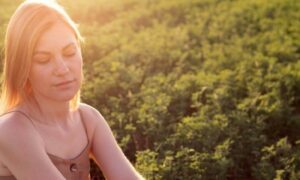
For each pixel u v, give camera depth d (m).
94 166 4.92
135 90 6.86
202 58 8.50
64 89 2.55
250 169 5.32
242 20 10.02
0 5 11.13
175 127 5.71
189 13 10.97
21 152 2.45
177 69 7.66
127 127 5.57
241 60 8.03
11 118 2.51
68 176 2.66
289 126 6.21
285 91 7.02
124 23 10.34
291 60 8.23
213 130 5.41
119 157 2.87
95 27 9.50
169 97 6.29
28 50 2.44
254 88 6.79
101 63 7.63
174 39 8.94
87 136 2.85
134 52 8.07
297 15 10.18
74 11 10.71
